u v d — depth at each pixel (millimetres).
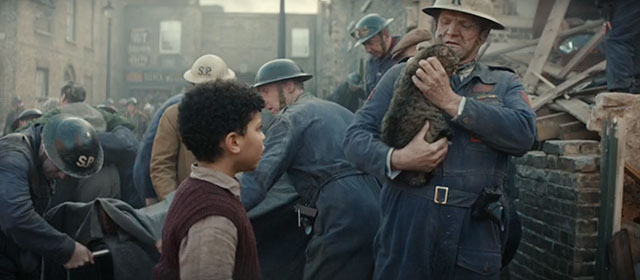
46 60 23000
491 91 2354
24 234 2531
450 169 2244
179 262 1605
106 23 31141
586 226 4047
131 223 2668
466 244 2227
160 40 34938
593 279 4051
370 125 2488
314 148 3195
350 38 15867
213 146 1713
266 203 3512
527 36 8180
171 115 3916
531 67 6805
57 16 24109
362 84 8211
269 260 3553
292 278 3559
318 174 3174
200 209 1624
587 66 7086
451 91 2188
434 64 2154
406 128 2250
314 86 30281
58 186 4312
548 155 4488
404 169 2221
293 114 3240
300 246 3568
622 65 5074
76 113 4539
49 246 2562
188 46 34938
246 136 1756
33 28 21781
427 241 2236
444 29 2457
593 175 4074
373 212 3082
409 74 2305
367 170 2361
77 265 2611
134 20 34906
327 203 3115
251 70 36719
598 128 3939
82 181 4387
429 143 2189
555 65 6992
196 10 35000
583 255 4047
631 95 3900
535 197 4691
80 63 27000
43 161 2766
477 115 2133
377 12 10398
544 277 4500
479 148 2248
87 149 2793
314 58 35312
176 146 3926
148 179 4078
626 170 3785
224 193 1700
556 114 5027
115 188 4559
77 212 2867
